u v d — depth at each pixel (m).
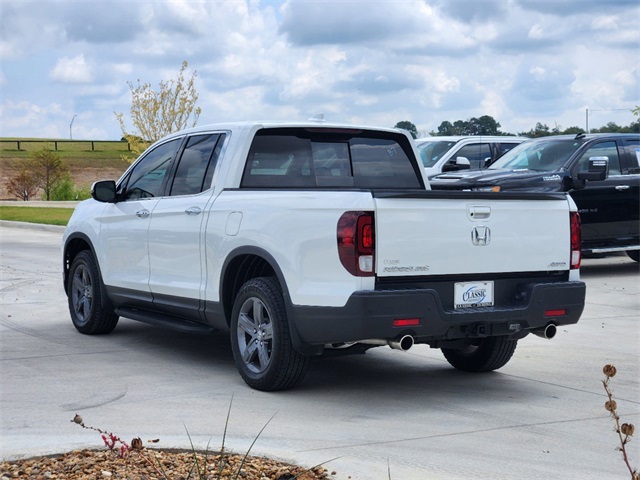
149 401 6.46
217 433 5.59
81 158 69.19
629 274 14.80
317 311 6.26
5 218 26.84
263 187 7.41
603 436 5.69
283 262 6.52
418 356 8.40
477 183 13.56
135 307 8.66
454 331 6.46
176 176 8.05
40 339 8.98
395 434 5.66
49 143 85.62
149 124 31.98
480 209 6.55
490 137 17.81
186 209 7.63
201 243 7.41
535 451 5.35
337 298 6.16
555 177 13.69
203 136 7.88
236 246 6.97
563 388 7.05
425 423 5.95
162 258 7.96
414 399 6.63
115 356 8.12
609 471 4.99
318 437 5.55
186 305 7.68
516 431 5.78
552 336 6.93
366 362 8.09
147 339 9.02
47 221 25.50
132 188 8.61
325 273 6.27
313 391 6.85
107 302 8.90
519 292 6.80
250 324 6.93
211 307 7.35
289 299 6.46
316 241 6.31
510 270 6.72
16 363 7.77
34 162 47.03
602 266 16.02
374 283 6.16
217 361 7.95
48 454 4.97
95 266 9.03
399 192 6.23
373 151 7.89
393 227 6.20
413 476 4.81
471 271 6.52
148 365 7.74
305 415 6.11
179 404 6.37
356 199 6.17
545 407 6.42
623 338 9.26
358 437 5.57
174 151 8.19
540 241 6.86
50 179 47.00
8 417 5.98
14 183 47.31
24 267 15.52
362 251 6.11
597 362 8.08
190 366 7.71
